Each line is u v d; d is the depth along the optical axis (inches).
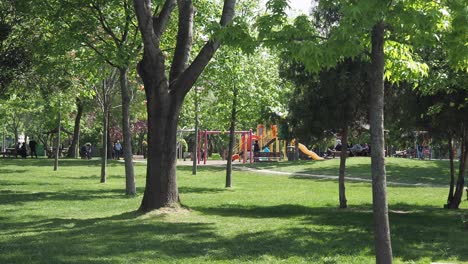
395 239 391.9
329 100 587.8
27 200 638.5
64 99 1051.9
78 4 646.5
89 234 392.5
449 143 622.8
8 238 376.2
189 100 1103.0
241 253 330.3
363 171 1278.3
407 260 320.2
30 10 623.5
